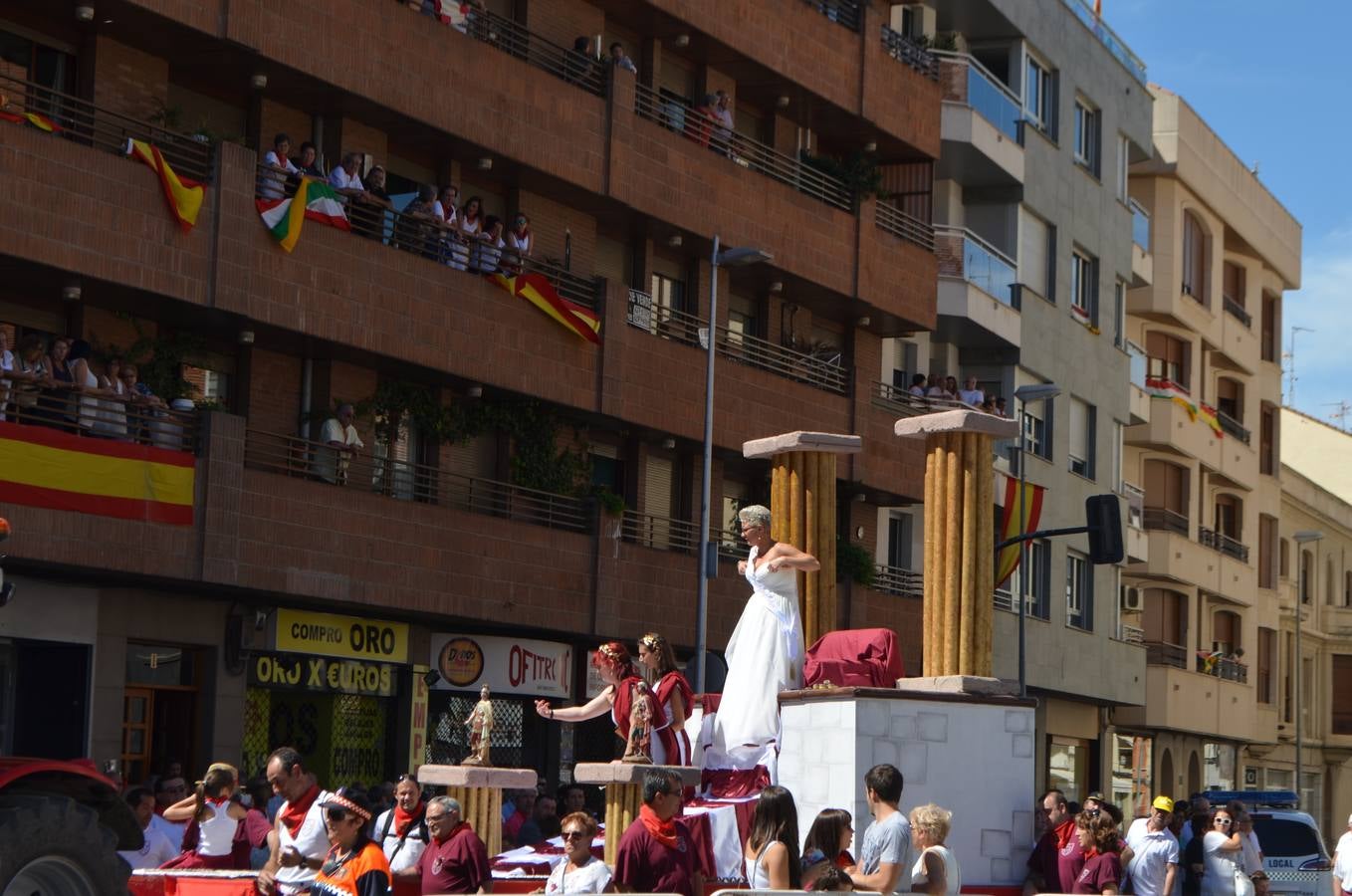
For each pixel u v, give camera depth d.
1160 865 20.02
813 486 17.47
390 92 28.69
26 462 23.00
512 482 32.12
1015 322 44.56
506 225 32.34
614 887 12.28
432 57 29.38
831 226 37.72
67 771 11.98
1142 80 53.38
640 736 14.76
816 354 38.56
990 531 15.84
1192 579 56.44
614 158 32.72
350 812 12.98
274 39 26.83
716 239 33.41
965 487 15.77
